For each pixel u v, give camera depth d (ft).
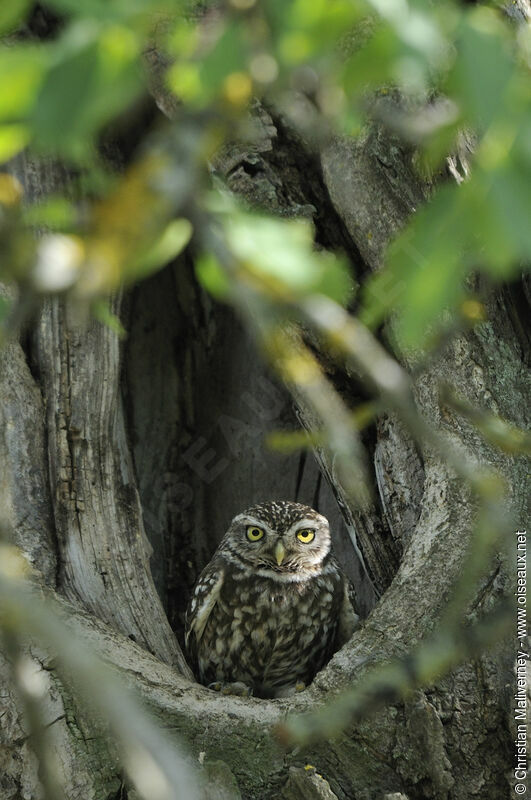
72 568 31.65
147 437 42.09
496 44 10.82
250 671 36.24
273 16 10.98
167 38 12.16
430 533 28.76
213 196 12.87
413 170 31.53
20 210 12.80
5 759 26.05
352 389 32.12
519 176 11.05
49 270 11.23
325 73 11.70
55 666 26.61
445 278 12.16
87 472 33.14
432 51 10.89
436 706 25.93
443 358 30.40
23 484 32.24
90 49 10.45
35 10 35.17
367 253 31.60
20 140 11.34
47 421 33.47
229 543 36.76
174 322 43.47
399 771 25.57
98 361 34.19
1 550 20.77
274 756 26.00
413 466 31.53
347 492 32.73
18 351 34.04
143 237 11.19
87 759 25.21
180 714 26.68
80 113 10.37
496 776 25.34
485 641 24.31
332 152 32.14
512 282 32.27
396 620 27.45
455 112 12.01
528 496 28.58
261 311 12.07
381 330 30.96
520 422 29.99
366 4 10.88
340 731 26.05
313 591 35.99
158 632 31.76
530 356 31.71
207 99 11.43
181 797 11.91
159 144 11.41
